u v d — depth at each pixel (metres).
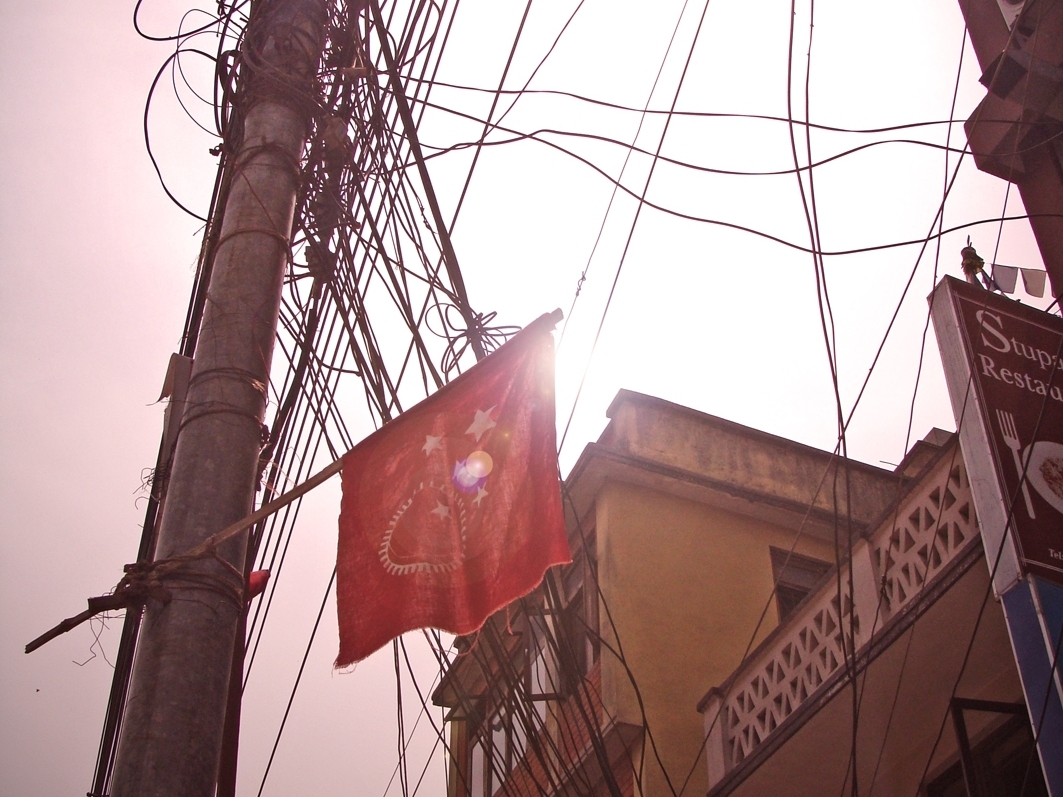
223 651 4.09
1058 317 7.52
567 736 11.88
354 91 6.16
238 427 4.61
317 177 5.96
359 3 6.06
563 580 13.06
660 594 12.19
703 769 11.05
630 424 13.58
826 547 13.53
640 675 11.47
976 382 6.98
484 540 4.77
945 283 7.48
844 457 5.86
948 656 8.09
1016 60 8.54
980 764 8.01
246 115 5.68
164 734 3.80
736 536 13.12
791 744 9.05
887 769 8.86
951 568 7.75
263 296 4.98
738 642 12.14
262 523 6.29
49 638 4.02
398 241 6.11
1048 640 6.05
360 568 4.69
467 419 5.07
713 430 13.93
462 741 15.36
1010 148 8.92
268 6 5.99
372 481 4.90
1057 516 6.58
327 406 6.35
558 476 4.93
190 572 4.14
